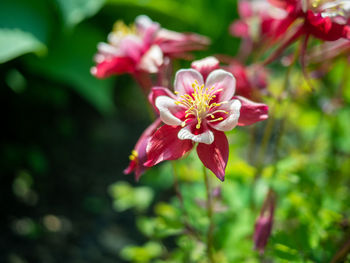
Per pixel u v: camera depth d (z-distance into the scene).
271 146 0.67
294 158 0.39
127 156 0.76
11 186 0.64
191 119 0.30
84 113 0.83
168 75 0.36
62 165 0.71
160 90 0.30
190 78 0.30
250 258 0.37
